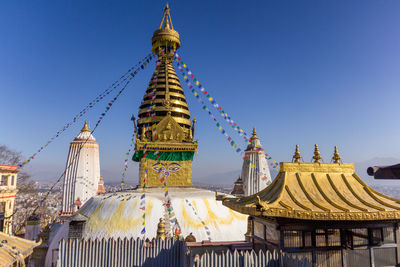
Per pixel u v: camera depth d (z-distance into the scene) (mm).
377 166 8734
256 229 11039
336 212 7996
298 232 9047
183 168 27641
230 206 10391
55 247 20781
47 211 50750
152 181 26734
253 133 35406
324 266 8961
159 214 21172
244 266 9016
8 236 13680
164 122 28688
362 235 9242
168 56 32062
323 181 10070
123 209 21391
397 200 9305
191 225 20672
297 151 10617
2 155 40906
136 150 26828
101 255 11617
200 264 9125
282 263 8703
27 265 15820
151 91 30703
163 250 12102
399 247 9273
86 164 37750
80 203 36062
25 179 43969
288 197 9188
